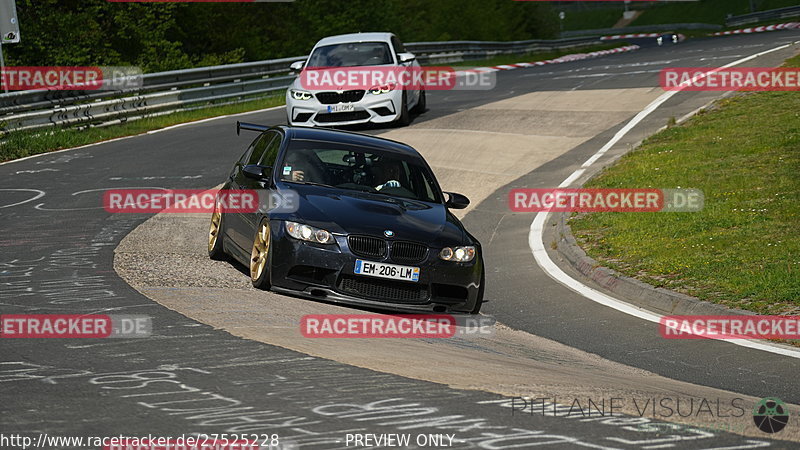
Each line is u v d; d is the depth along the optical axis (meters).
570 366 14.39
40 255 20.39
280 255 17.34
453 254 17.83
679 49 81.12
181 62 75.56
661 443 9.61
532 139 40.47
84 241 22.34
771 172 30.03
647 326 18.03
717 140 35.69
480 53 96.94
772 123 37.34
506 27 133.88
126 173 34.19
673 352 16.06
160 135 44.62
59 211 26.80
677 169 32.09
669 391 12.59
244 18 88.31
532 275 22.77
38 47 65.25
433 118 46.03
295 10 96.44
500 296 20.66
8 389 10.69
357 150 20.39
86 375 11.38
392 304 17.42
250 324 14.65
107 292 16.56
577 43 132.00
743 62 57.25
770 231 23.78
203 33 86.88
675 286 20.27
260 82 60.06
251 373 11.74
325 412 10.24
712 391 13.16
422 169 20.56
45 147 40.16
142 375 11.45
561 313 19.09
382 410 10.40
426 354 13.83
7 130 40.31
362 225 17.58
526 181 33.91
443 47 87.00
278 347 13.24
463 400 10.98
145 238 23.19
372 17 101.12
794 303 18.34
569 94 51.47
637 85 52.56
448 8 127.69
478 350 14.90
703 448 9.51
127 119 48.31
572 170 34.91
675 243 23.83
